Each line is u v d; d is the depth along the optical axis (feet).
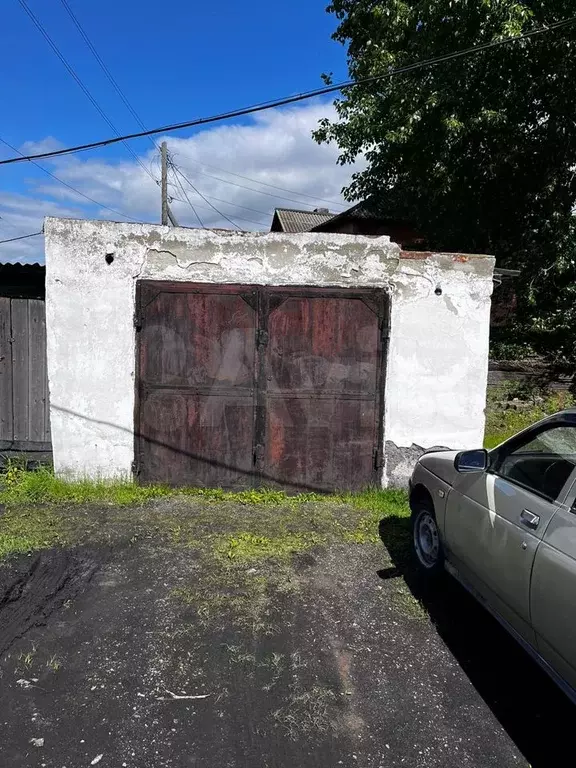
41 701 9.39
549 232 38.40
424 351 20.16
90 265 19.20
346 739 8.80
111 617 12.05
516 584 9.55
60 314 19.27
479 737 9.00
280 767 8.19
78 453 19.89
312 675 10.33
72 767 8.05
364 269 19.77
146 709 9.28
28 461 21.01
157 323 19.54
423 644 11.55
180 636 11.39
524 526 9.62
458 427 20.52
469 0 34.65
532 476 10.34
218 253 19.43
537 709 9.72
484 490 11.38
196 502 19.24
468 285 20.12
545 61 35.99
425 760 8.46
